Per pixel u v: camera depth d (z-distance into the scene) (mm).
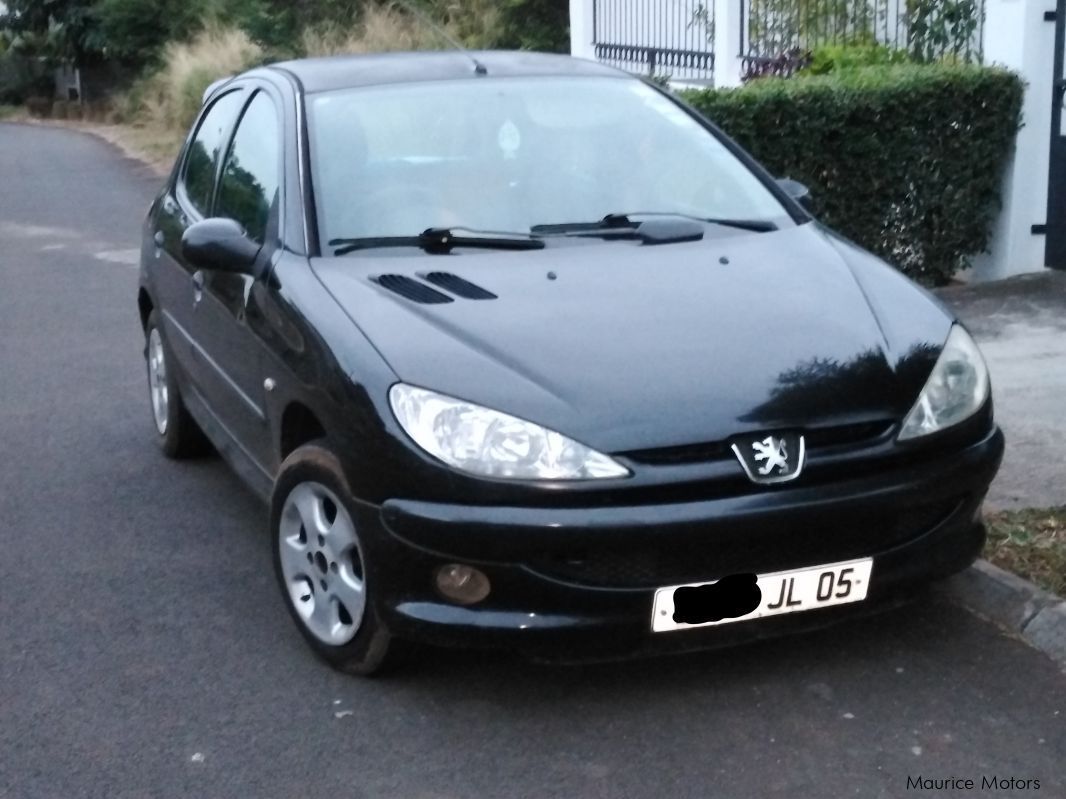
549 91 5883
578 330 4457
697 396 4203
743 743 4246
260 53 24797
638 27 15656
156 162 22438
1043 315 8578
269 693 4672
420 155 5465
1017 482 5926
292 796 4078
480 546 4094
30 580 5723
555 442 4078
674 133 5828
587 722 4391
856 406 4293
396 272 4871
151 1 32531
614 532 4039
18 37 42750
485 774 4145
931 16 10031
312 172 5320
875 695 4488
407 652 4551
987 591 4988
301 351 4664
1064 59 9258
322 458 4562
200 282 5938
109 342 9805
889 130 9219
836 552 4293
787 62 11359
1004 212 9531
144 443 7477
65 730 4508
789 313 4629
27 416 8047
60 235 14875
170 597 5496
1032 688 4508
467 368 4262
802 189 5883
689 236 5242
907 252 9492
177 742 4398
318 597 4754
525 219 5297
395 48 22266
